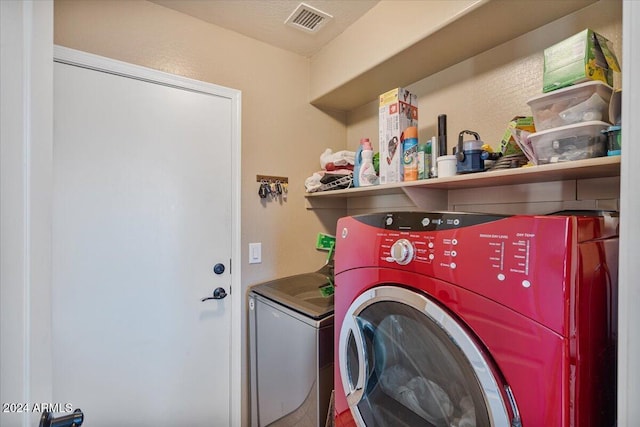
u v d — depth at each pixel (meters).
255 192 1.80
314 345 1.24
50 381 0.56
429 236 0.76
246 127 1.77
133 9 1.44
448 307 0.70
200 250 1.60
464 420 0.69
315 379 1.23
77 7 1.31
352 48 1.65
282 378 1.43
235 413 1.69
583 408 0.55
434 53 1.39
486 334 0.63
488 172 1.05
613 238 0.66
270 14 1.58
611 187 1.01
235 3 1.50
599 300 0.60
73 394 1.29
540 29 1.19
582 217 0.58
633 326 0.50
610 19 1.02
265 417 1.56
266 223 1.83
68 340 1.28
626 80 0.52
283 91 1.91
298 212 1.96
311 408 1.24
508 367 0.60
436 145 1.28
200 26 1.62
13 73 0.48
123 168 1.40
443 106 1.54
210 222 1.63
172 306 1.52
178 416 1.53
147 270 1.46
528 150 0.97
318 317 1.23
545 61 0.90
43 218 0.54
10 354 0.47
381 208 1.92
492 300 0.62
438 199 1.44
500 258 0.62
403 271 0.80
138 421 1.43
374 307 0.90
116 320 1.38
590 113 0.83
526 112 1.23
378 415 0.90
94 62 1.33
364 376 0.93
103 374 1.35
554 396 0.54
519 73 1.25
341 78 1.73
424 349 0.79
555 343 0.54
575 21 1.10
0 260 0.45
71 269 1.29
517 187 1.25
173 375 1.52
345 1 1.48
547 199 1.16
